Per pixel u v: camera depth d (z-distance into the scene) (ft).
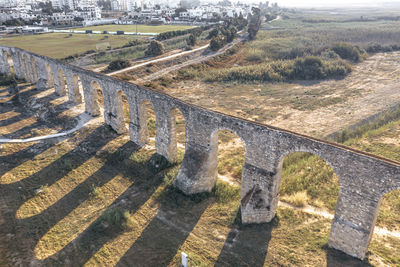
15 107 187.21
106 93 141.38
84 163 122.72
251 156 83.71
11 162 124.16
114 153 126.52
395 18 615.57
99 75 141.49
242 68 266.57
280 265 70.03
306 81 250.57
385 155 123.34
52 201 101.50
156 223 88.63
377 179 62.90
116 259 76.23
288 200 93.97
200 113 93.66
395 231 80.23
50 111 170.71
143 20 595.06
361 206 66.44
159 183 107.55
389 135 142.82
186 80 252.62
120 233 84.99
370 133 145.38
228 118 86.07
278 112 183.62
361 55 311.27
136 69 252.83
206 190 101.40
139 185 108.06
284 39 365.40
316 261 69.51
